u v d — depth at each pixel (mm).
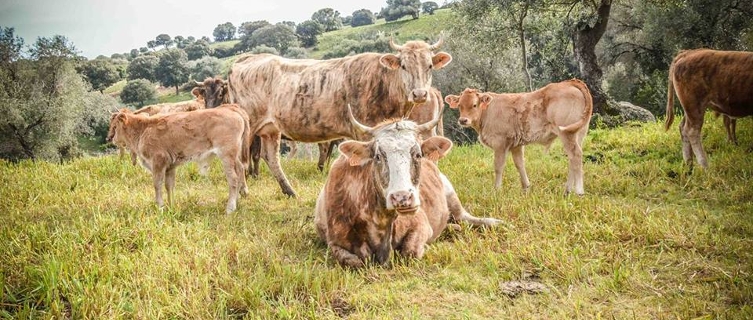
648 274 5137
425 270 5543
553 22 20250
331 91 8641
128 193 8945
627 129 13258
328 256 5980
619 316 4445
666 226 6066
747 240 5695
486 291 5023
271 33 95188
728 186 7688
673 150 10234
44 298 4832
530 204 7199
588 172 9266
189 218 7355
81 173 10500
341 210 5695
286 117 9102
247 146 8805
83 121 37844
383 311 4668
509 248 5941
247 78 9797
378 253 5625
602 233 6121
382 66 8195
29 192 8992
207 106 13234
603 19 17969
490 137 8609
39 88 32469
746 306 4328
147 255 5801
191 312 4656
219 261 5672
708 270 5156
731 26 23109
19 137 31891
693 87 9023
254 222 7258
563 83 8094
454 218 6906
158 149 7859
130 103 69438
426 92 7719
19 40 32562
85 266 5352
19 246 5969
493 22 19828
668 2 19672
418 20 78688
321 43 91812
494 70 26297
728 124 10094
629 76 29625
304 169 11312
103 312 4613
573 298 4781
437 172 6742
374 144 5152
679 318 4250
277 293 5109
